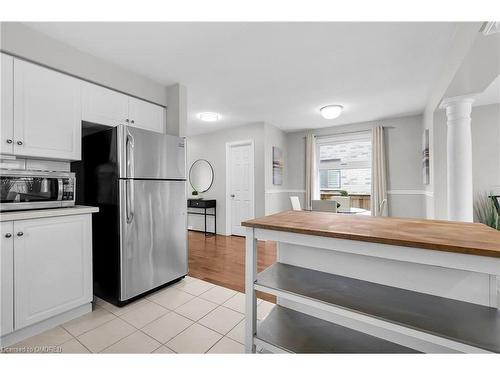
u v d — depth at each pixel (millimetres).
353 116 4199
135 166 2094
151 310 2012
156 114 2742
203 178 5422
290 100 3354
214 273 2893
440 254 839
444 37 1902
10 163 1864
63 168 2246
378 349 1127
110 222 2092
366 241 940
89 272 1945
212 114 3877
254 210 4660
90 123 2193
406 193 4223
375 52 2137
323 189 5281
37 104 1822
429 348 1053
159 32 1856
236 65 2375
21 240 1572
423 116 3902
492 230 1035
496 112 3318
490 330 840
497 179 3318
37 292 1643
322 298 1072
